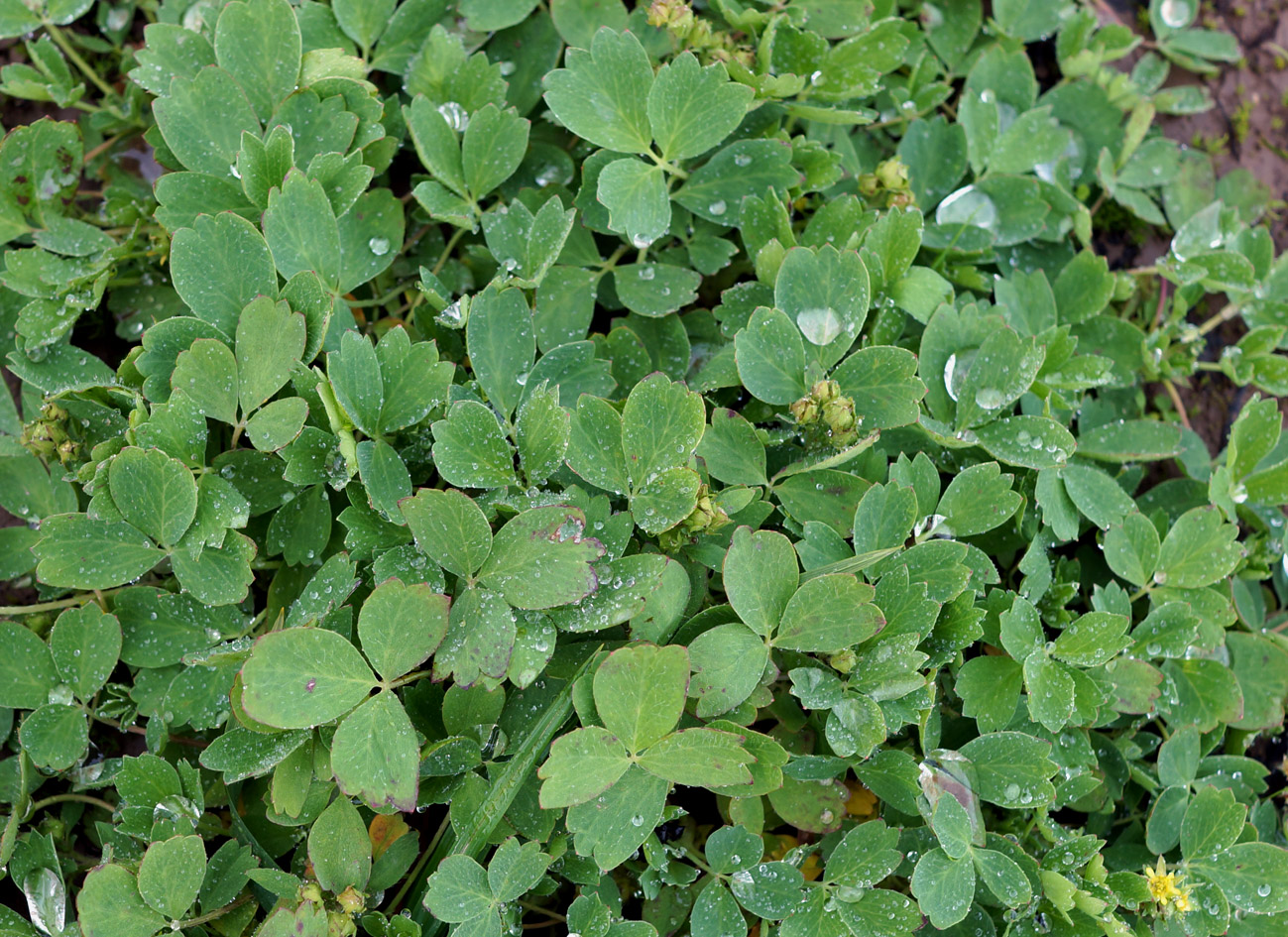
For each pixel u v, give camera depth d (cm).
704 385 38
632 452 37
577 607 36
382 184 41
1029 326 41
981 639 38
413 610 35
